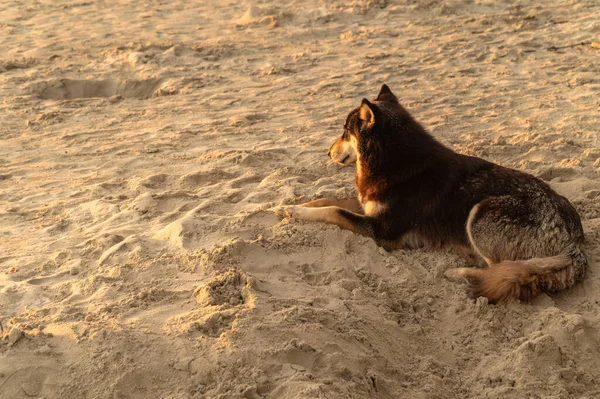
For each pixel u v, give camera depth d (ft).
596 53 18.40
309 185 13.03
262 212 11.88
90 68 19.34
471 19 22.82
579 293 11.06
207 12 26.61
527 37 20.43
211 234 11.45
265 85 17.78
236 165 13.76
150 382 9.49
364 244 11.51
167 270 10.82
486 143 14.11
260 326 9.91
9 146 15.02
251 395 9.42
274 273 10.90
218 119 15.92
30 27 24.82
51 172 13.96
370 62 19.27
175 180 13.37
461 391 10.16
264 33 23.13
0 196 13.16
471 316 10.75
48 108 16.74
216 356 9.62
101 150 14.66
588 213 12.09
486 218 11.25
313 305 10.44
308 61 19.72
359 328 10.30
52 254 11.39
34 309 10.31
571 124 14.75
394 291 11.00
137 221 12.09
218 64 19.80
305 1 26.55
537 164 13.30
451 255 11.57
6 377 9.46
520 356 10.25
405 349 10.46
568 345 10.38
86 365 9.53
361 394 9.69
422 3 24.49
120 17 26.12
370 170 11.79
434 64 18.75
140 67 19.33
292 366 9.68
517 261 10.93
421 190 11.57
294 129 15.25
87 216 12.39
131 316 10.09
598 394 10.11
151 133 15.38
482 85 16.90
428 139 11.84
